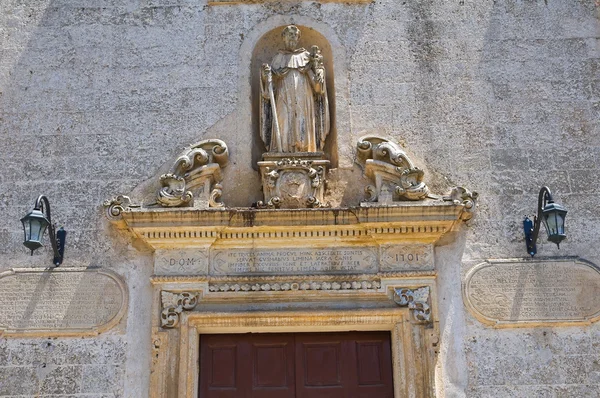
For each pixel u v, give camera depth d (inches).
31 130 405.1
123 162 399.5
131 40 425.7
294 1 434.9
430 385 354.3
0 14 428.8
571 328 367.9
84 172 397.1
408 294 370.3
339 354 375.9
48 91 413.4
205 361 372.2
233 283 371.9
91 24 428.8
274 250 379.9
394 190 385.4
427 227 376.5
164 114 410.0
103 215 387.9
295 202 382.3
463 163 400.5
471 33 427.8
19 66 418.3
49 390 356.5
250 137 405.7
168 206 382.0
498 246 382.6
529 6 434.3
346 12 432.8
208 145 399.2
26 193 392.2
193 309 367.6
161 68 419.5
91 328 364.5
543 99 413.4
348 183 397.1
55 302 368.8
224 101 412.5
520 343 365.1
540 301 370.6
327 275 372.5
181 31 427.8
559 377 359.6
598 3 434.6
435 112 411.2
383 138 402.9
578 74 418.9
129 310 370.0
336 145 404.5
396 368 364.2
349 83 416.5
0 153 399.5
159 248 377.1
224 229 376.5
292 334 378.9
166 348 361.1
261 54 431.5
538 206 374.9
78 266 377.1
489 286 373.4
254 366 372.8
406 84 417.1
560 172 398.6
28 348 362.3
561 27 429.4
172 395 354.0
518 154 402.3
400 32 428.1
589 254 382.0
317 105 411.5
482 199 392.5
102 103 411.5
